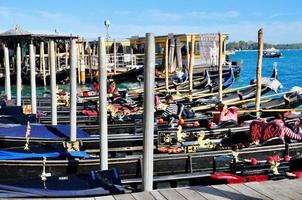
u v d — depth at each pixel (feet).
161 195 23.32
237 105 63.26
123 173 32.96
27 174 32.19
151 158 23.81
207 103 62.39
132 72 115.65
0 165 32.07
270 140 36.01
